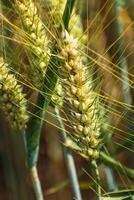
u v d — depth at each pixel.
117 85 0.45
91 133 0.40
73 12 0.44
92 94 0.39
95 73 0.41
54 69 0.40
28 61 0.45
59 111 0.47
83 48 0.42
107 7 0.48
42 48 0.42
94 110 0.39
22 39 0.42
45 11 0.43
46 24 0.43
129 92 0.46
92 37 0.41
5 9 0.47
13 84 0.43
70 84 0.39
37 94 0.45
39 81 0.42
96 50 0.44
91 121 0.39
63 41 0.38
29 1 0.42
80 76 0.38
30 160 0.46
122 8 0.50
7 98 0.43
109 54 0.45
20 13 0.41
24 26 0.42
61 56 0.38
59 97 0.41
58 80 0.41
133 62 0.47
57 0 0.42
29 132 0.45
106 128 0.42
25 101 0.44
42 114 0.44
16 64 0.45
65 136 0.46
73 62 0.38
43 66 0.42
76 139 0.40
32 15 0.41
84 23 0.48
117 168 0.46
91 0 0.49
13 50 0.45
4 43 0.44
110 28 0.47
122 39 0.46
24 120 0.44
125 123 0.45
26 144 0.46
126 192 0.41
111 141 0.47
